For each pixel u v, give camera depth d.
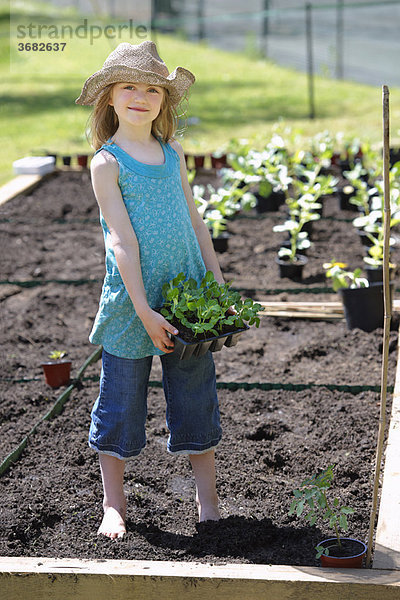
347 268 5.55
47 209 7.15
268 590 2.22
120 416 2.59
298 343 4.41
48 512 2.81
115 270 2.52
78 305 5.07
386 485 2.73
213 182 7.91
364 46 19.61
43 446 3.33
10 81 16.12
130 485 3.03
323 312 4.73
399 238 6.02
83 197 7.55
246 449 3.29
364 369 4.00
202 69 17.05
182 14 24.64
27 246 6.22
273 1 26.80
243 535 2.56
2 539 2.61
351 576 2.23
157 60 2.52
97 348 4.41
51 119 12.12
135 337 2.55
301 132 7.05
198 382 2.64
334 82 15.04
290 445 3.32
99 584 2.27
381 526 2.51
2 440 3.39
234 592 2.24
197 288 2.55
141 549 2.51
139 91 2.44
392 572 2.26
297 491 2.43
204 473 2.74
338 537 2.38
